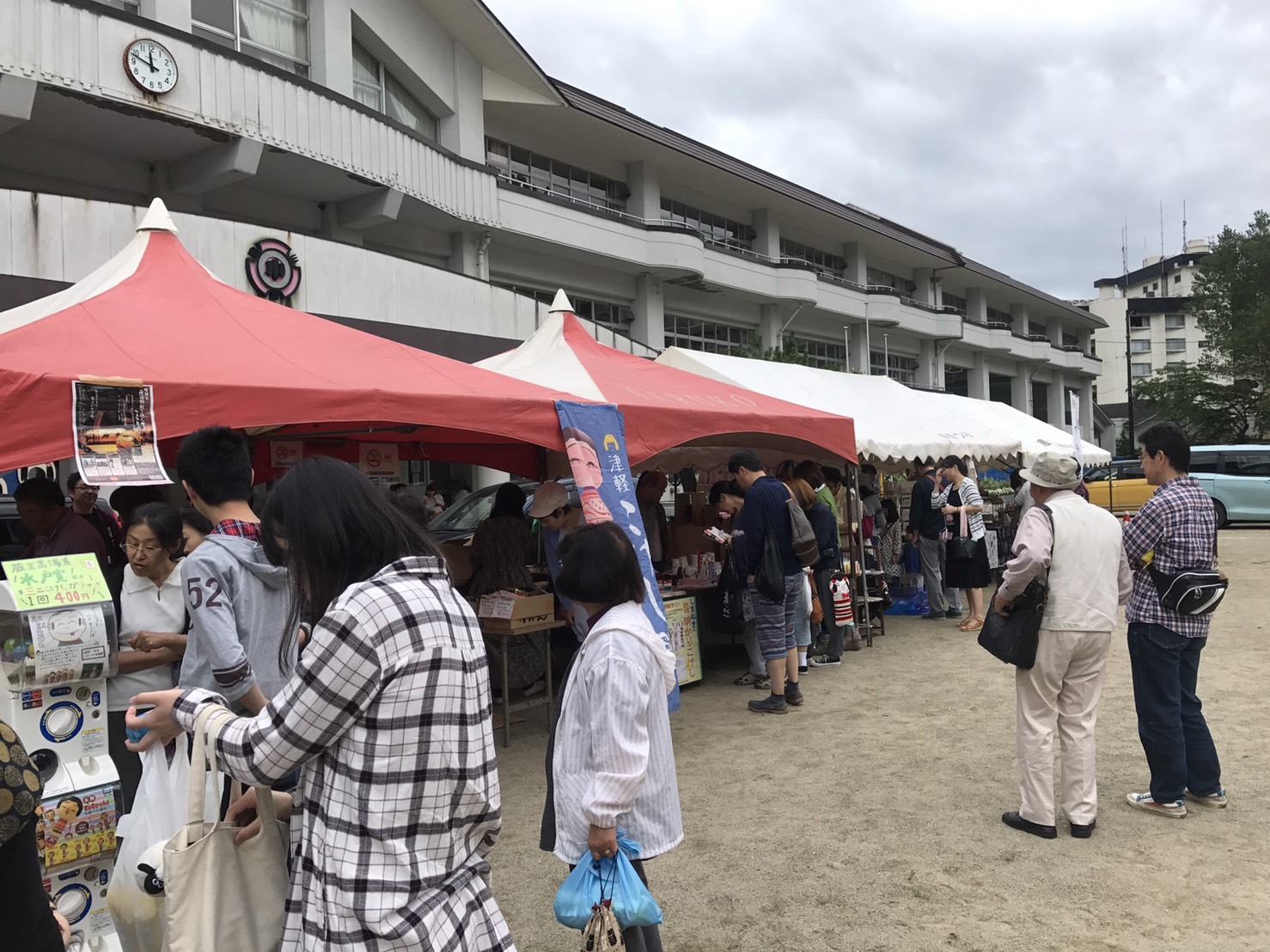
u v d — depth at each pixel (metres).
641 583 2.55
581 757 2.42
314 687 1.57
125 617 3.18
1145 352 78.38
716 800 4.67
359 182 14.65
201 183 13.01
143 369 3.62
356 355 4.77
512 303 16.11
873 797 4.61
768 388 9.60
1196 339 76.88
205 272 5.05
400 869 1.58
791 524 6.27
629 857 2.41
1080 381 54.50
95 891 2.47
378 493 1.80
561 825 2.44
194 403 3.62
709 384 7.59
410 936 1.55
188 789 1.94
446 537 10.04
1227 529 20.61
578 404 5.20
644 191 24.16
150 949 1.96
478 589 6.08
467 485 17.62
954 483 9.93
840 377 11.46
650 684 2.43
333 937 1.56
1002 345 41.53
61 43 10.46
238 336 4.39
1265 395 37.62
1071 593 3.92
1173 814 4.19
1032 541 3.88
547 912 3.53
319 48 14.66
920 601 10.75
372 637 1.59
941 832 4.14
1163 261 84.62
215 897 1.74
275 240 11.93
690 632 7.19
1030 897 3.48
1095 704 4.06
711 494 8.48
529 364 6.99
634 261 22.12
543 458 8.19
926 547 10.18
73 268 9.97
